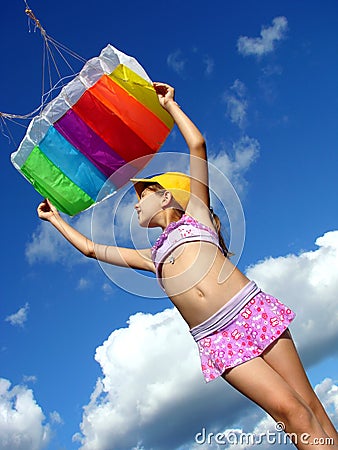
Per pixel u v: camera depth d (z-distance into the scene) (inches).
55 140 153.3
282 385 114.7
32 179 158.7
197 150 134.2
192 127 136.6
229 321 123.6
